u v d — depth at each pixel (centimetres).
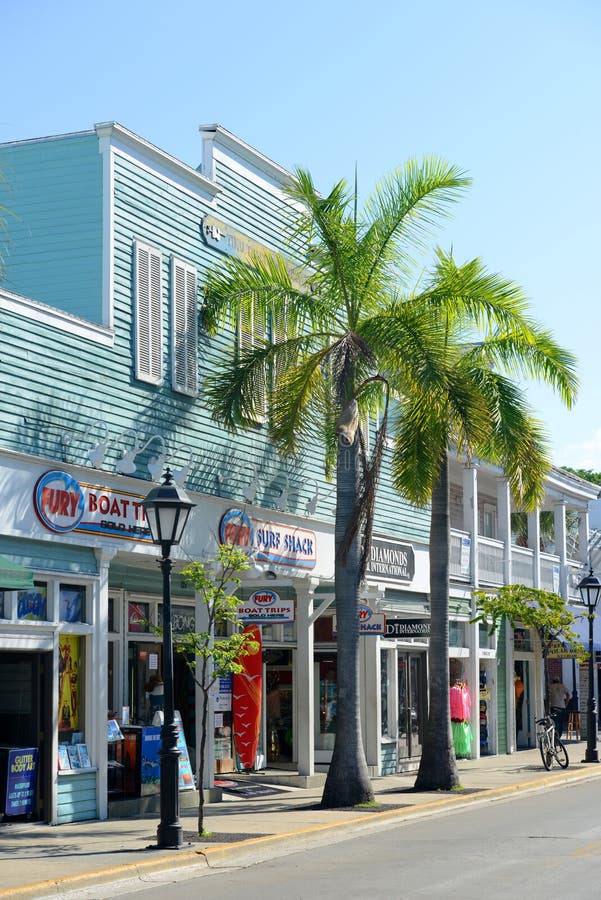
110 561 1872
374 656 2503
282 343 1983
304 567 2277
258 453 2167
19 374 1602
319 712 2470
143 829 1603
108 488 1745
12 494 1566
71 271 1852
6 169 1912
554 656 3136
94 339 1762
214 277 2081
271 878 1267
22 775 1579
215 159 2144
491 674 3169
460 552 3011
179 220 2022
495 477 3438
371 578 2522
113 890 1230
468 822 1741
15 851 1395
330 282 1989
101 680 1714
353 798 1870
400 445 2047
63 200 1881
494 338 2195
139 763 1797
